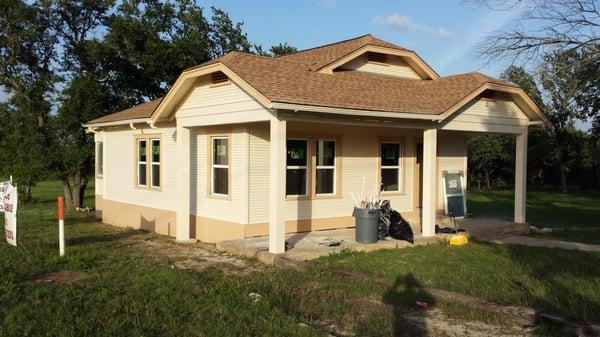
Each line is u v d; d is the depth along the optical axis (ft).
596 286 26.48
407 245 37.68
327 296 24.97
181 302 23.82
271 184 33.81
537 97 80.48
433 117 39.37
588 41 53.26
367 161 46.83
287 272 30.17
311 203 43.16
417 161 50.60
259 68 37.47
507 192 123.85
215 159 44.14
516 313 21.29
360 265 31.12
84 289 26.23
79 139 76.59
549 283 26.86
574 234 48.57
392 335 19.92
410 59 50.44
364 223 37.32
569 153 128.77
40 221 59.72
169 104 43.47
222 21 100.83
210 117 39.83
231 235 41.68
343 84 40.50
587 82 53.93
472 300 23.13
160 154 51.03
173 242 43.86
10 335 18.98
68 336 18.95
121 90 87.40
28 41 78.69
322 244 36.86
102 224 59.98
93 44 80.74
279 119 33.19
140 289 26.27
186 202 44.14
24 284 27.20
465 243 38.81
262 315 21.72
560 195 114.42
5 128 79.66
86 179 81.76
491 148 132.46
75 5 81.56
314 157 43.37
